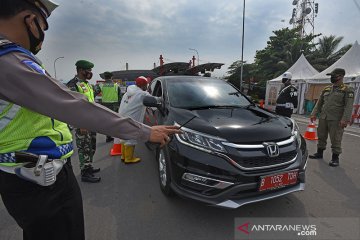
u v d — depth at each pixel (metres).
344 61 11.05
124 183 3.38
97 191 3.15
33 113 0.97
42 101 0.82
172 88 3.64
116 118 0.95
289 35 27.42
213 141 2.28
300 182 2.52
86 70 3.35
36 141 0.98
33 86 0.81
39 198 1.03
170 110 3.07
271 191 2.34
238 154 2.20
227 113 2.95
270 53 26.95
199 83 3.91
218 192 2.21
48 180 1.00
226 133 2.32
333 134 4.07
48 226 1.11
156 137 1.06
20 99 0.81
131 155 4.18
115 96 6.33
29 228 1.08
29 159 0.97
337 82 4.11
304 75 13.95
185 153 2.35
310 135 6.10
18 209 1.02
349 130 7.53
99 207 2.75
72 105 0.85
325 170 3.89
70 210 1.17
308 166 4.09
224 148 2.23
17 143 0.95
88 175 3.49
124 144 4.06
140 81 4.15
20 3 0.90
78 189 1.25
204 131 2.38
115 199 2.93
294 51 25.62
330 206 2.75
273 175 2.25
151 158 4.49
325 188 3.21
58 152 1.06
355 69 10.46
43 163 0.98
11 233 2.30
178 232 2.30
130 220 2.49
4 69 0.77
